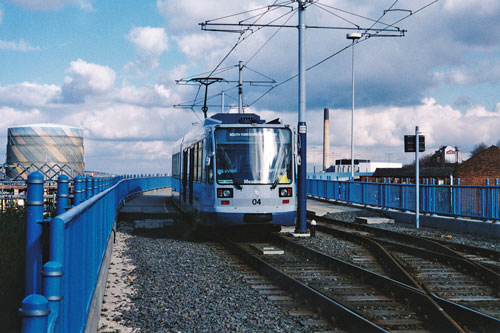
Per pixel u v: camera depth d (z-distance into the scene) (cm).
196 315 746
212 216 1584
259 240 1697
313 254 1275
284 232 1867
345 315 700
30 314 237
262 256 1333
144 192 4609
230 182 1586
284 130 1648
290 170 1636
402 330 676
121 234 1781
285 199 1614
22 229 1073
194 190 1888
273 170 1616
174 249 1427
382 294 890
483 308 809
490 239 1716
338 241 1616
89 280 610
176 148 2938
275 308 796
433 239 1642
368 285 961
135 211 2573
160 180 5384
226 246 1520
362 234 1852
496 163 4859
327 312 748
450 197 2078
